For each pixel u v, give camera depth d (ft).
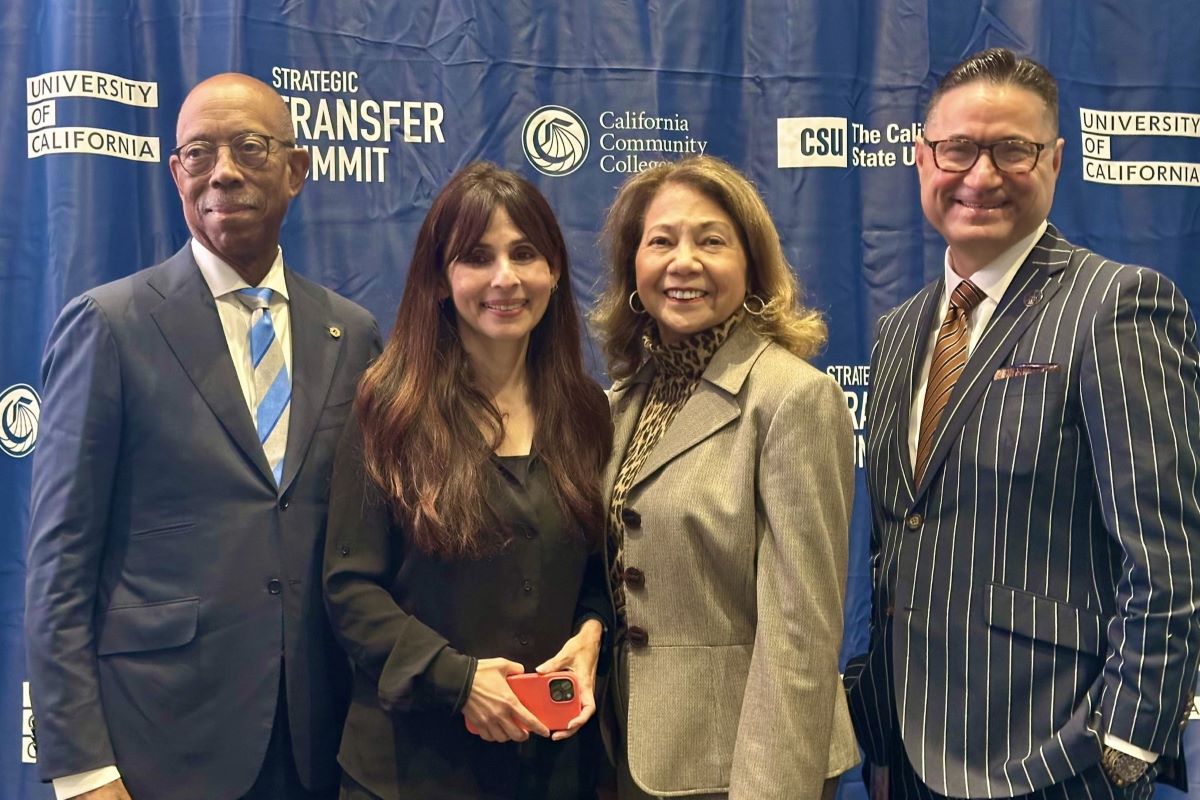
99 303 6.31
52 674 5.96
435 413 5.90
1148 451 5.36
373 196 9.03
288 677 6.16
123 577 6.21
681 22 9.30
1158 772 5.54
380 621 5.72
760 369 5.87
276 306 6.69
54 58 8.64
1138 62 9.45
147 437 6.21
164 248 8.77
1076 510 5.67
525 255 6.04
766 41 9.38
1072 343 5.67
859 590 9.32
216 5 8.78
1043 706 5.61
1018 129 6.01
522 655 5.86
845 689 6.80
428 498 5.71
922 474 6.16
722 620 5.77
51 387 6.30
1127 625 5.36
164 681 6.06
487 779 5.80
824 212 9.33
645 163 9.27
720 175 6.07
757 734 5.42
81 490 6.07
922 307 6.73
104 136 8.63
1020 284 6.06
